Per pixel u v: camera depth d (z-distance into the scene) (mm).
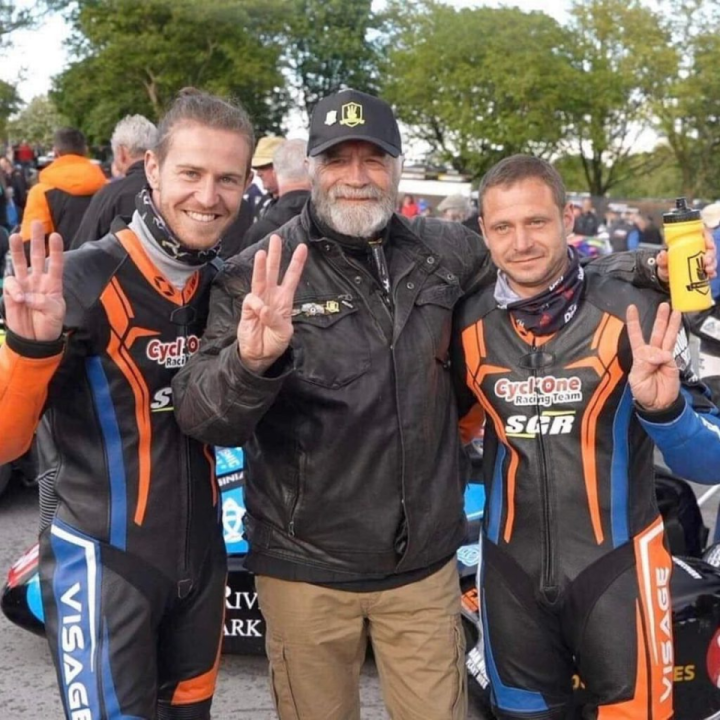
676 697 3029
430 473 2496
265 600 2580
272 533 2523
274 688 2623
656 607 2389
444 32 39406
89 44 39594
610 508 2395
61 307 2068
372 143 2420
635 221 19578
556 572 2408
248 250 2502
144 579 2283
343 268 2477
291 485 2475
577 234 21000
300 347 2418
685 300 2330
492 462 2543
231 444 2246
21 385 2070
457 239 2672
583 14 37812
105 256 2279
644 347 2227
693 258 2322
